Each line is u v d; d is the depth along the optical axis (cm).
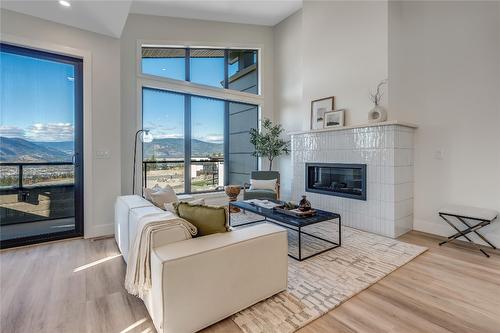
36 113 317
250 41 567
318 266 250
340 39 414
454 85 328
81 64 342
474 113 313
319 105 445
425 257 273
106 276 232
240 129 579
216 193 528
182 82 486
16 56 304
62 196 335
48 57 320
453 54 328
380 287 213
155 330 161
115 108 362
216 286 163
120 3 279
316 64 454
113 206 360
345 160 392
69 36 325
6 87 299
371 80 372
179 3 434
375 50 367
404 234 350
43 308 184
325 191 423
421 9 353
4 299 195
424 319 171
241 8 492
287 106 566
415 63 362
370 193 361
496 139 298
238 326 165
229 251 168
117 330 161
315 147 440
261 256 186
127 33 431
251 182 481
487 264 255
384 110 347
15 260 267
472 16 313
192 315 154
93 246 309
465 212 290
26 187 313
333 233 355
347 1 402
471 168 317
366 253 283
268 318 172
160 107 476
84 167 340
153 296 159
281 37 577
